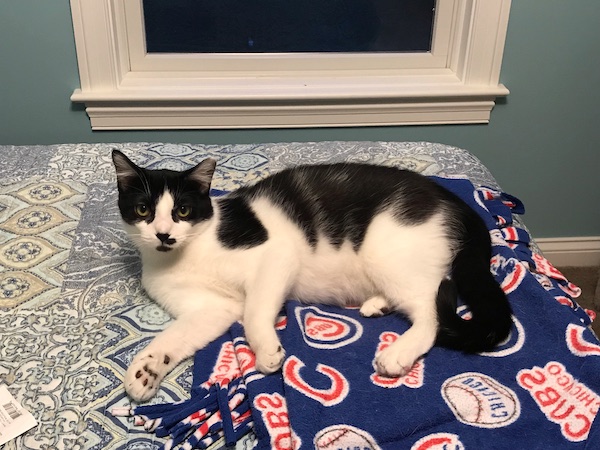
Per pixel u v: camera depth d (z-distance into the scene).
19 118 1.00
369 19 1.05
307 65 1.06
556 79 1.04
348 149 0.89
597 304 1.08
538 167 1.11
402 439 0.45
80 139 1.03
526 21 0.99
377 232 0.60
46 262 0.65
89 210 0.73
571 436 0.45
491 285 0.57
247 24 1.04
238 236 0.60
